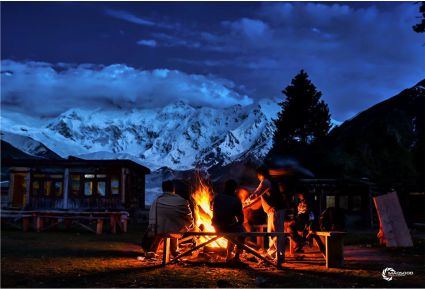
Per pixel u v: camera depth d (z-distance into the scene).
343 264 9.27
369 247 14.26
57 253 11.56
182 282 7.41
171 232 9.40
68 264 9.37
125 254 11.59
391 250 13.18
